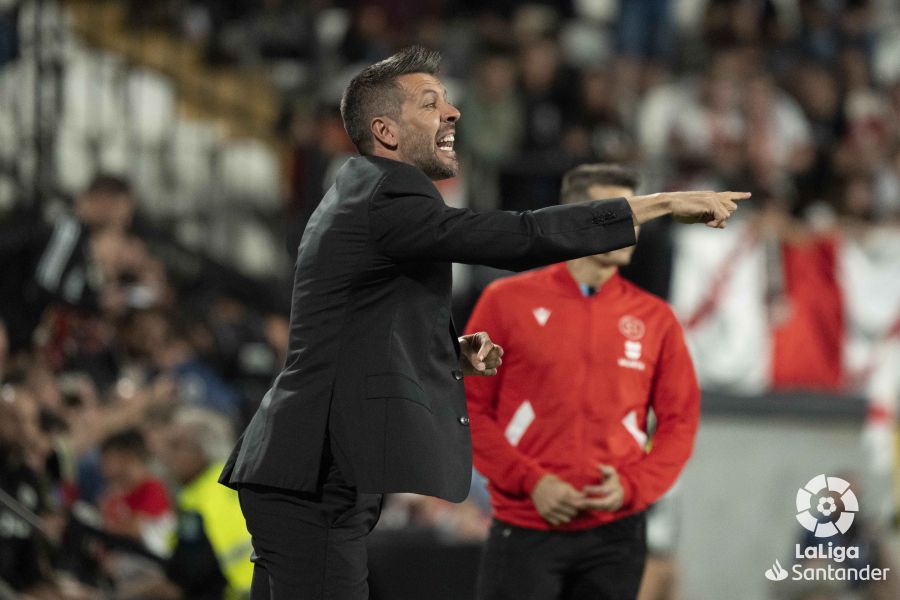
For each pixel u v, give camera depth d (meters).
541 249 12.15
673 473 16.16
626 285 16.84
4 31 31.56
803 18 43.69
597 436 16.16
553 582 16.25
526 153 37.91
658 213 12.41
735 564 31.89
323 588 12.61
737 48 40.50
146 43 37.38
